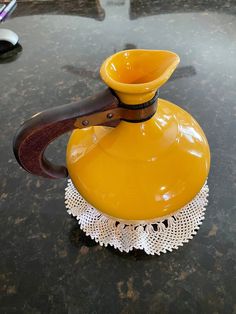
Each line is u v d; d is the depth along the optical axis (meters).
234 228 0.43
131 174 0.33
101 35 0.82
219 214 0.44
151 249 0.41
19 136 0.31
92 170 0.35
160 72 0.31
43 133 0.31
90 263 0.41
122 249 0.42
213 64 0.69
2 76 0.73
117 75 0.32
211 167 0.50
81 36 0.82
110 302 0.38
